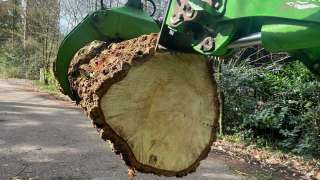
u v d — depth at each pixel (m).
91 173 6.02
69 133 8.80
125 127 2.61
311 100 8.71
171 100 2.70
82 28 3.14
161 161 2.72
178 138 2.74
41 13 23.72
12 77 27.14
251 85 9.40
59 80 3.34
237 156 7.71
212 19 2.03
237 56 10.29
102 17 3.06
